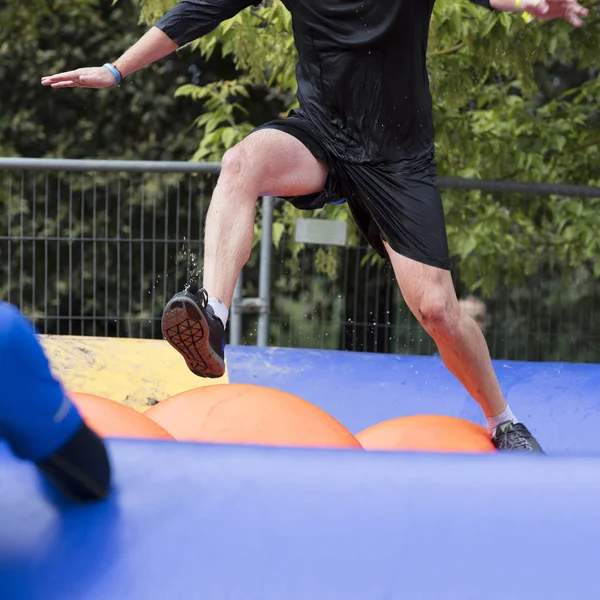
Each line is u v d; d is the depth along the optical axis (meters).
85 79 6.88
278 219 13.98
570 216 14.56
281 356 9.21
